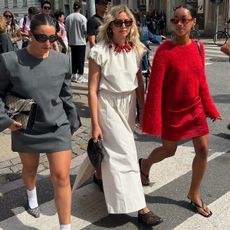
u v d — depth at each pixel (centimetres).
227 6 2581
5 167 506
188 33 347
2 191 447
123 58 354
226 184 461
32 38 310
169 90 360
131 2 3297
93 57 350
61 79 330
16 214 399
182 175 481
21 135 335
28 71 317
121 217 388
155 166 505
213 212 399
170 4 2902
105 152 359
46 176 481
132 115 371
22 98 322
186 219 385
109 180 357
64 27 1030
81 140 606
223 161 527
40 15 314
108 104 359
